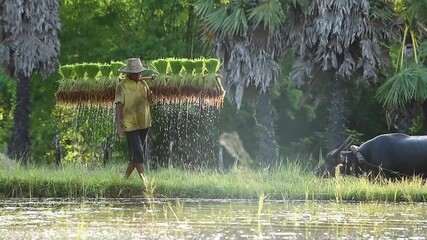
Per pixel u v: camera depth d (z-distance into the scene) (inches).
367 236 735.1
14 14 2208.4
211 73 1364.4
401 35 2351.1
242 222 838.5
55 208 1005.2
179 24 2819.9
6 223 824.3
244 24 2199.8
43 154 2689.5
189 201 1128.8
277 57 2281.0
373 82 2372.0
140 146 1219.2
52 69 2263.8
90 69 1433.3
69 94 1437.0
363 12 2202.3
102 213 932.6
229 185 1202.6
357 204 1107.3
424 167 1483.8
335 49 2207.2
